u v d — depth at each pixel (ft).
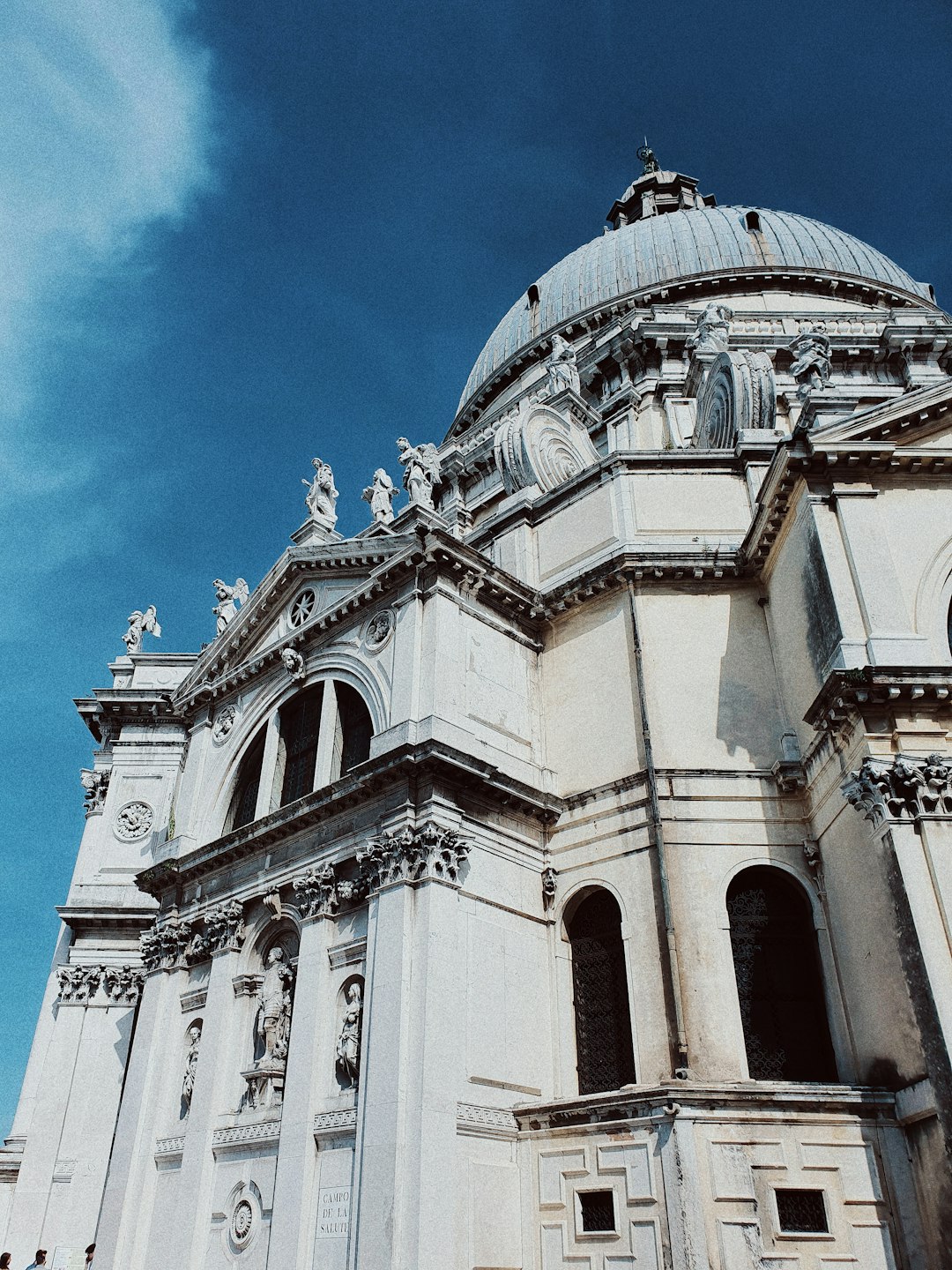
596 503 77.56
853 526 56.65
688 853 61.36
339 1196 55.52
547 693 74.08
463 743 64.90
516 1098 58.54
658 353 119.75
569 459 95.20
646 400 117.19
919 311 129.08
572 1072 61.00
